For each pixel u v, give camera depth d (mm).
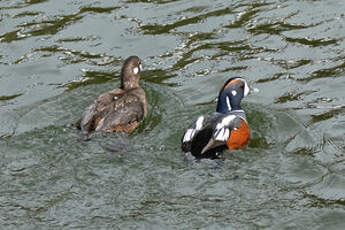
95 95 17656
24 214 12969
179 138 15680
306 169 14469
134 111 16422
